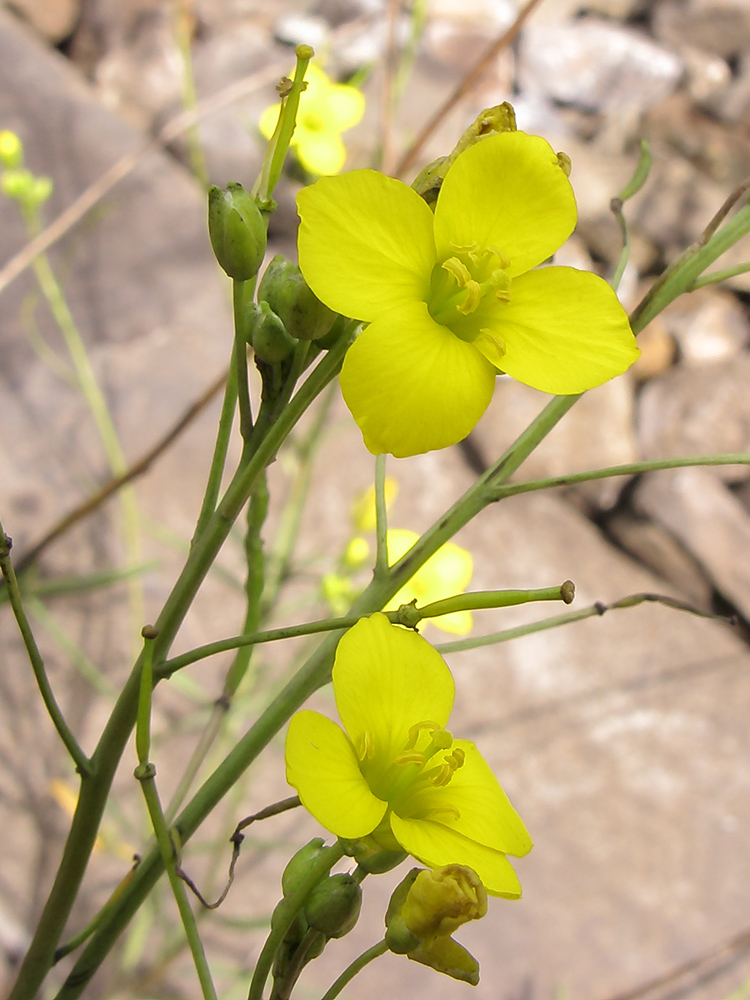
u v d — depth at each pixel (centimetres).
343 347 6
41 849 22
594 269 40
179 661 7
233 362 7
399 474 30
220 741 20
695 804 26
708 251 8
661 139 44
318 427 17
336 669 6
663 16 48
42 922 8
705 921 24
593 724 26
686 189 41
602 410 33
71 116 32
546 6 46
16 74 32
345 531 28
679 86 47
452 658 27
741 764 27
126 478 14
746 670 29
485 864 6
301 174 19
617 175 41
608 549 32
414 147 16
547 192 6
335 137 19
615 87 45
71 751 7
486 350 6
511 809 7
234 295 6
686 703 28
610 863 24
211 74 38
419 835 6
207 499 7
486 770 7
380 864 6
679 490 32
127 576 17
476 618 28
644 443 35
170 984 21
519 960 22
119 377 29
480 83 41
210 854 22
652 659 28
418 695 7
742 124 46
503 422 32
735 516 33
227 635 25
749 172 43
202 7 40
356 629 6
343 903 6
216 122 35
